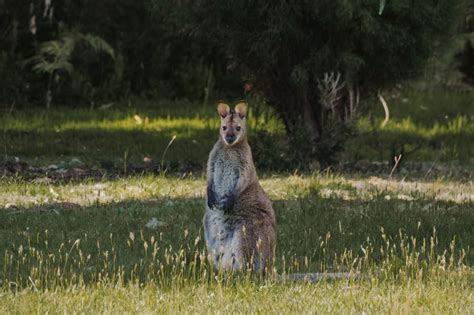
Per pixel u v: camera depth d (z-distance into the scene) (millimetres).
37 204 23703
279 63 33406
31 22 51750
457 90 55688
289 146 33031
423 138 43562
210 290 14945
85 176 30297
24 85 50312
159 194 25594
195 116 49188
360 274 16375
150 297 14102
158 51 55562
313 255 18625
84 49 52344
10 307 13531
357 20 31531
